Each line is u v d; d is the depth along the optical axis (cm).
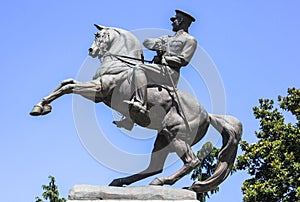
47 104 864
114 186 859
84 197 813
